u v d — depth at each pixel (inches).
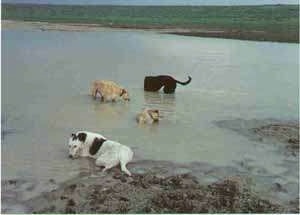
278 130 269.0
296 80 359.9
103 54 411.8
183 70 372.5
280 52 423.8
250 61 398.0
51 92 318.3
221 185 208.8
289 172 222.2
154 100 315.6
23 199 195.0
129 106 303.3
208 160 231.1
